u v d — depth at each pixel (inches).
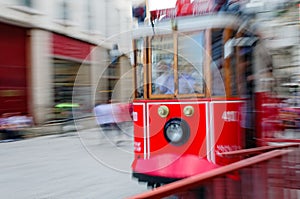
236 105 165.6
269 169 104.8
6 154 296.4
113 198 169.2
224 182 88.7
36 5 501.7
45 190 184.4
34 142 370.3
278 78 257.8
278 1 303.7
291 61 319.6
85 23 593.9
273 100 216.7
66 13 557.9
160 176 163.5
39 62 504.1
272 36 266.5
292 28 319.0
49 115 495.8
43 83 508.4
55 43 535.2
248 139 177.8
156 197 72.6
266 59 209.6
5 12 454.9
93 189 185.0
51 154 294.8
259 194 99.7
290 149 124.5
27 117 448.1
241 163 97.0
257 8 202.8
